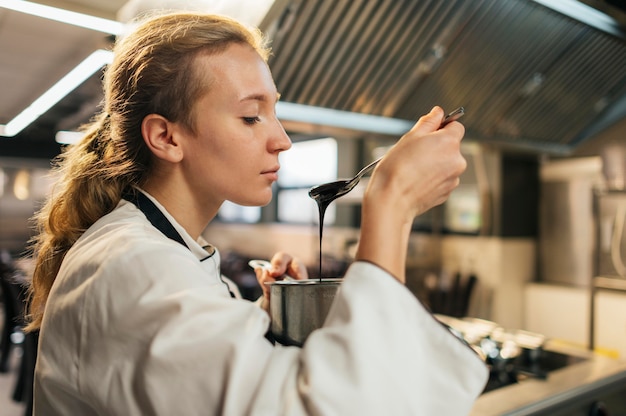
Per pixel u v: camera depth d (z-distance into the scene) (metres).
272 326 0.74
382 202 0.62
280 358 0.57
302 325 0.69
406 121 2.39
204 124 0.69
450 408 0.57
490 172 3.44
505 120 2.67
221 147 0.69
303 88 2.01
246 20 1.44
